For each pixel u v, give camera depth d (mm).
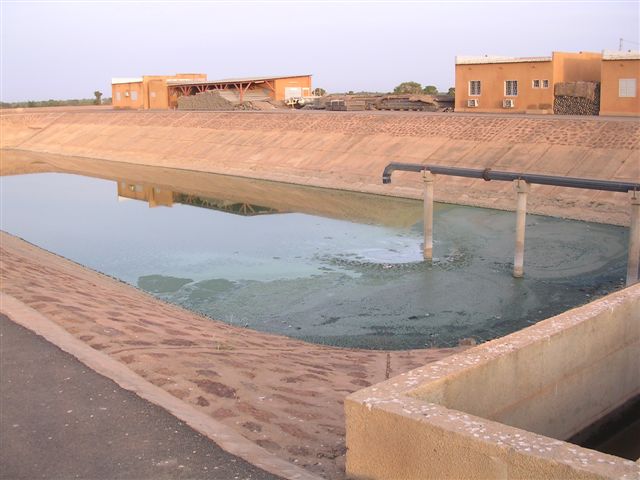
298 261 23719
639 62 38000
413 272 21875
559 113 42438
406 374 5242
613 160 31031
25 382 6957
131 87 81375
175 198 39188
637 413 7668
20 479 5148
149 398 6609
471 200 31969
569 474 3775
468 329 16594
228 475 5164
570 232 26172
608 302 7285
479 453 4145
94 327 9188
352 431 4816
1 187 45781
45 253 24672
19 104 116375
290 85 70125
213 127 56469
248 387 7719
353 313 18000
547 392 6285
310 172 41906
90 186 45344
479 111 46938
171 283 21469
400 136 41562
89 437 5793
